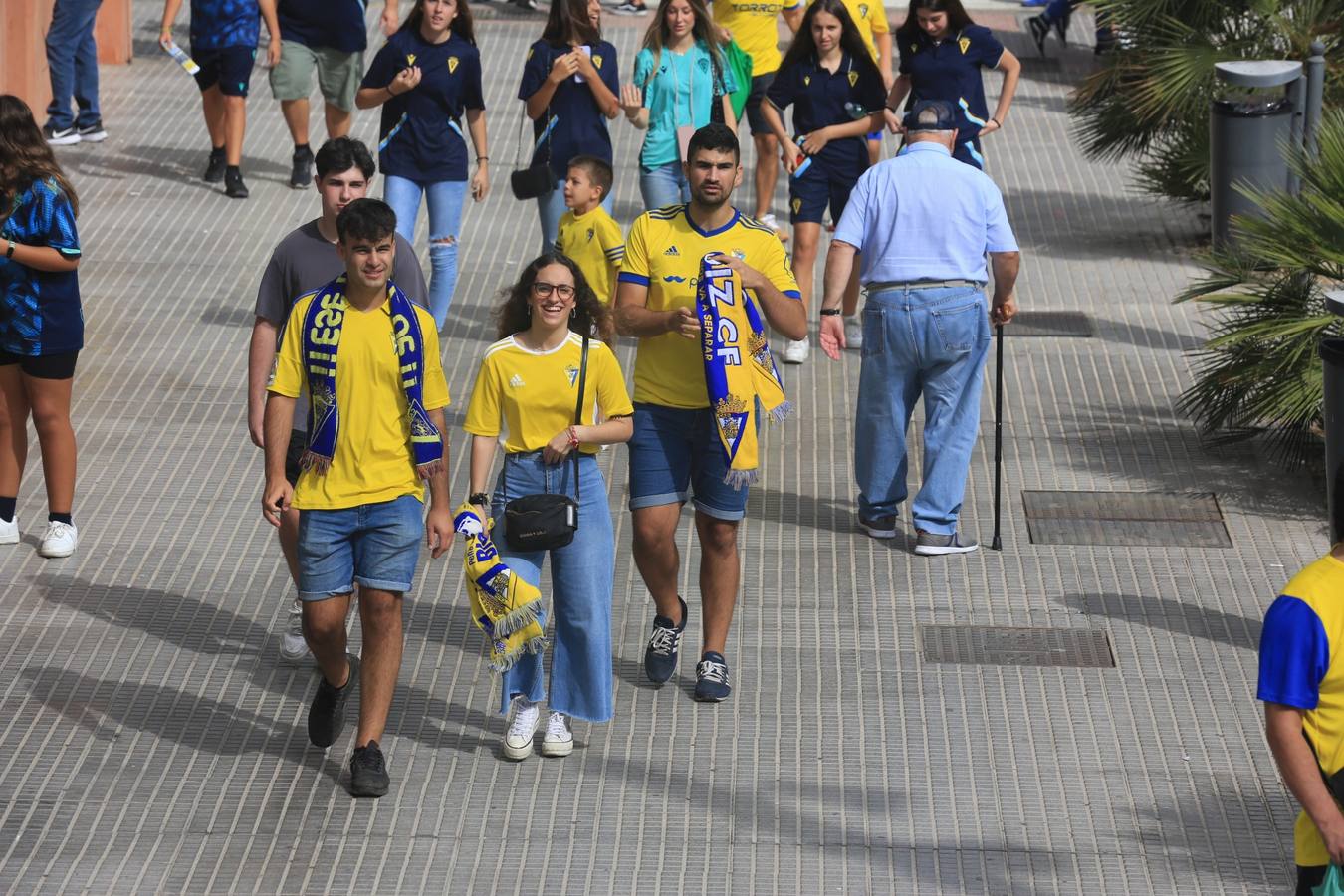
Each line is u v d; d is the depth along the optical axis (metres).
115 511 18.67
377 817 13.33
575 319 13.73
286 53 29.12
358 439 13.08
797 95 22.66
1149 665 15.68
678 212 14.71
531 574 13.85
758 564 17.59
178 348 23.14
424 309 13.43
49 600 16.72
